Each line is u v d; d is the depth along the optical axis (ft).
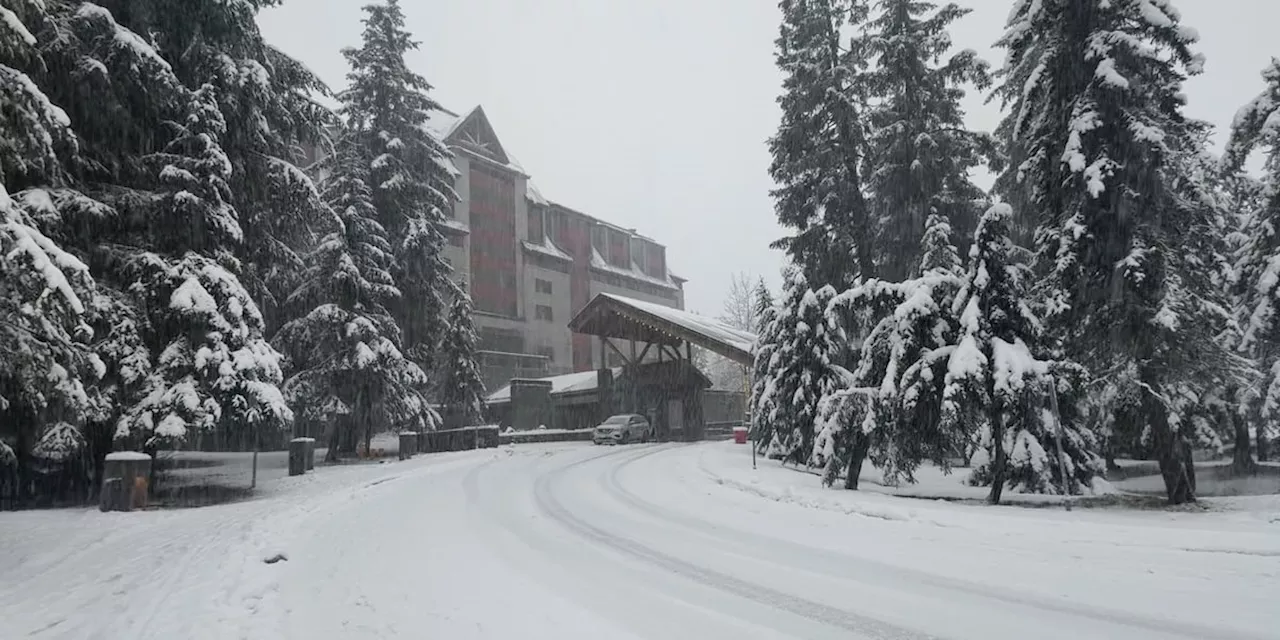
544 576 24.00
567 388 162.50
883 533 32.42
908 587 22.45
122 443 45.42
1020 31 49.44
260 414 47.52
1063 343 50.26
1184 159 47.91
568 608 19.98
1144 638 17.02
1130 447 51.03
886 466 51.13
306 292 79.25
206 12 52.11
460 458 82.89
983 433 48.57
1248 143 64.28
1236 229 76.54
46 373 31.71
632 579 23.72
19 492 49.42
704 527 34.65
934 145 71.41
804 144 80.28
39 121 31.37
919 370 46.19
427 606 20.01
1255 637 16.84
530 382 161.48
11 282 27.96
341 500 44.37
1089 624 18.21
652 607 20.22
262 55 60.34
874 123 78.48
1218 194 71.67
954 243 73.46
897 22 74.59
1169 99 47.60
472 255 211.41
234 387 46.80
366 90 93.25
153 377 44.70
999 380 41.75
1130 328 45.65
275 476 64.54
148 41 49.44
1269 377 65.31
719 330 146.72
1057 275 47.83
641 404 149.38
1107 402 47.62
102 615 19.45
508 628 18.04
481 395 134.41
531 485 53.83
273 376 49.26
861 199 78.69
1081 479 48.65
